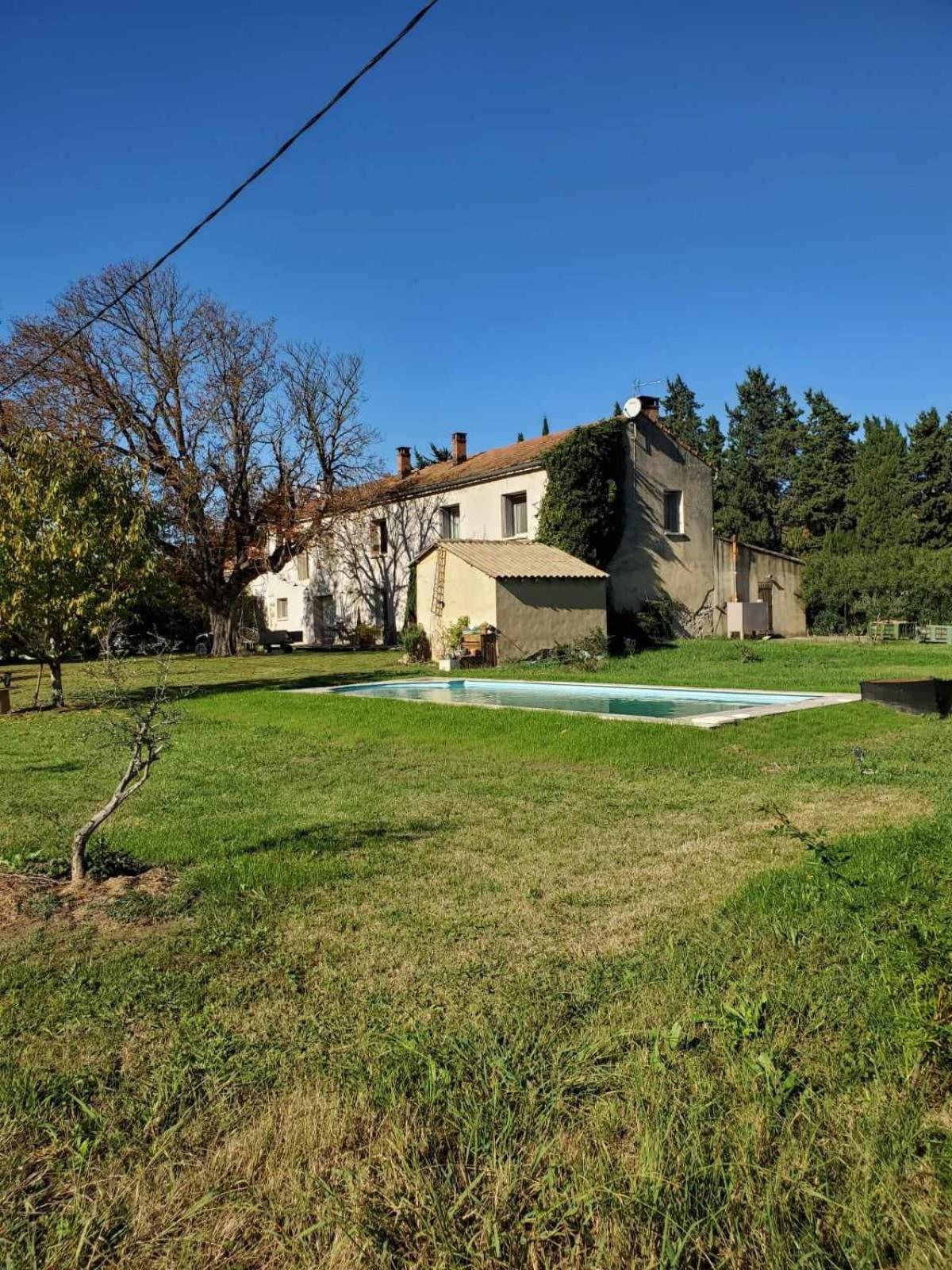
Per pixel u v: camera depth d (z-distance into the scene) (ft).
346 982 13.33
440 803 26.48
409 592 91.66
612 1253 7.53
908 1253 7.45
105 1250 7.85
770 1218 7.71
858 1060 10.34
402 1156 8.68
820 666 72.84
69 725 48.26
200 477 100.32
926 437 163.43
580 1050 10.69
